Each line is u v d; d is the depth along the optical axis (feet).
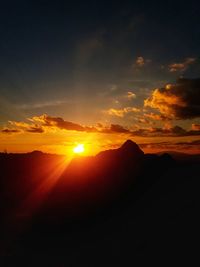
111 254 38.29
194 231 38.88
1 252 40.70
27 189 56.08
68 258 38.34
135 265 35.60
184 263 34.27
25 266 37.22
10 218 49.32
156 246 38.09
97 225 46.44
